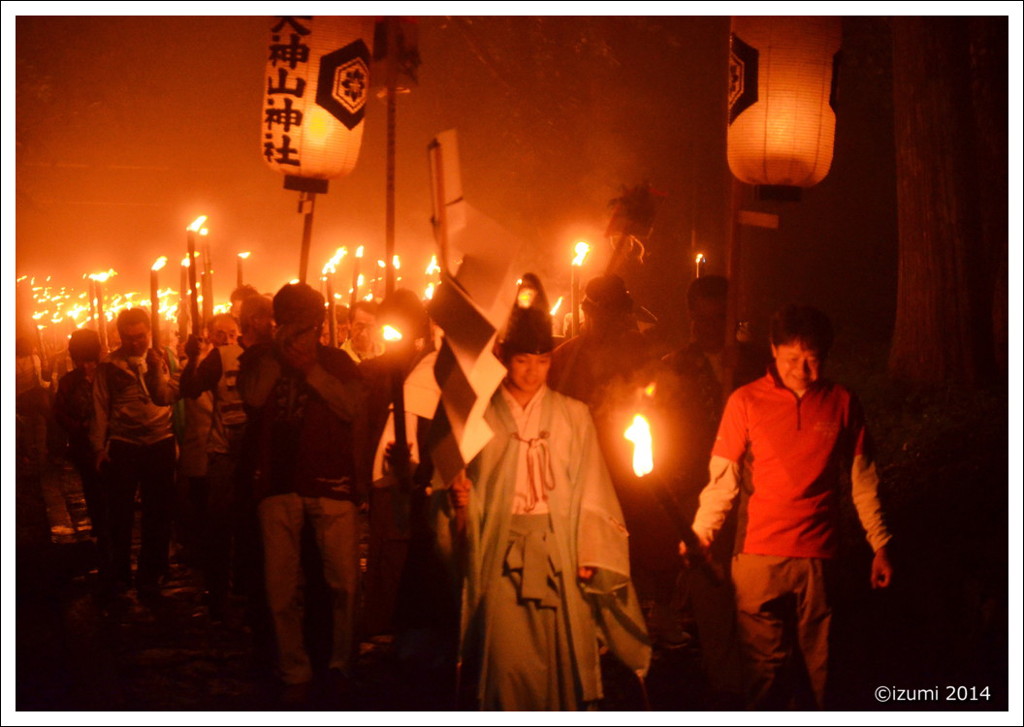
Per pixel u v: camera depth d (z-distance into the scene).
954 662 6.68
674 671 6.92
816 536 5.32
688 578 6.20
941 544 7.84
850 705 6.22
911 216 12.87
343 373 6.56
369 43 7.63
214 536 8.20
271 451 6.48
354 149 7.69
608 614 5.44
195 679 6.89
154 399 8.51
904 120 12.99
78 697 6.52
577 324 8.69
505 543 5.25
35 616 8.37
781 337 5.40
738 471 5.52
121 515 8.91
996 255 12.55
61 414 9.29
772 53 6.59
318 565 6.66
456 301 5.27
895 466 10.23
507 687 5.20
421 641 5.76
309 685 6.38
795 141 6.61
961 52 12.70
